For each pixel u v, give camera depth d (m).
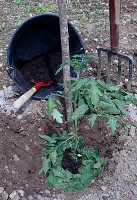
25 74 2.74
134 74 3.13
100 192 2.18
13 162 2.37
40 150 2.47
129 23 3.91
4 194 2.15
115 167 2.33
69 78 2.01
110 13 2.55
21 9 4.21
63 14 1.80
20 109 2.72
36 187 2.22
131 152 2.41
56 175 2.24
